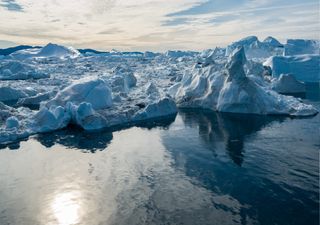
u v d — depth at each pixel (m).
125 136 30.83
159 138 29.97
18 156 25.23
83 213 16.66
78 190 19.28
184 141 28.80
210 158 24.17
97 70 99.25
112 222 15.72
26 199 18.28
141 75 82.25
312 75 67.81
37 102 48.50
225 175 20.92
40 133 31.55
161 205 17.22
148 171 22.02
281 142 27.45
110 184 20.05
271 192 18.33
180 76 66.19
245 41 129.88
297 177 20.23
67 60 144.12
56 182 20.47
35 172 22.09
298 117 36.88
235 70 41.28
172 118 38.31
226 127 33.34
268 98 40.09
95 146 27.73
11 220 16.14
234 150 25.81
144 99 45.53
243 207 16.73
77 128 33.72
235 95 40.50
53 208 17.23
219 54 136.38
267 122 34.81
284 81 54.56
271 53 116.38
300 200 17.28
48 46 179.88
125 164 23.41
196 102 44.78
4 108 37.69
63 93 40.25
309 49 87.88
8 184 20.23
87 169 22.55
